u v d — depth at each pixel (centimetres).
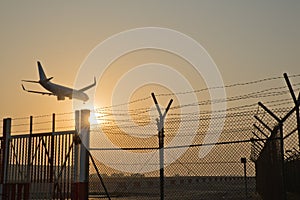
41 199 1303
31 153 1365
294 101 959
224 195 2789
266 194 1625
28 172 1356
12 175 1399
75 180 1242
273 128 1172
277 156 1145
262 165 1856
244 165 1775
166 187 3262
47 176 1304
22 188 1358
